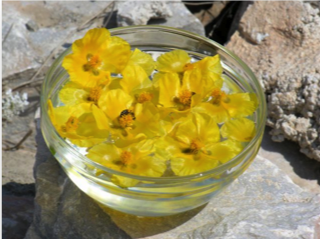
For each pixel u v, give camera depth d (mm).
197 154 300
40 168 355
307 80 380
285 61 407
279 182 345
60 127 307
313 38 414
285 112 386
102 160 292
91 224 323
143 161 294
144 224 322
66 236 323
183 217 325
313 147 371
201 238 315
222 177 277
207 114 311
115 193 277
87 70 329
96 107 298
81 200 333
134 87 326
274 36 424
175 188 269
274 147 392
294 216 325
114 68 333
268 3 440
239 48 428
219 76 331
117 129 310
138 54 341
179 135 304
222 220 323
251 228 318
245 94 323
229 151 301
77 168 277
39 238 337
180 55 340
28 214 469
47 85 307
